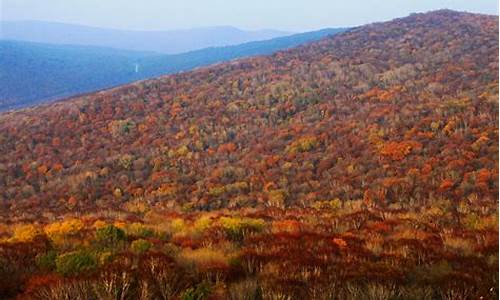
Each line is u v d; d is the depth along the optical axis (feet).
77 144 329.52
